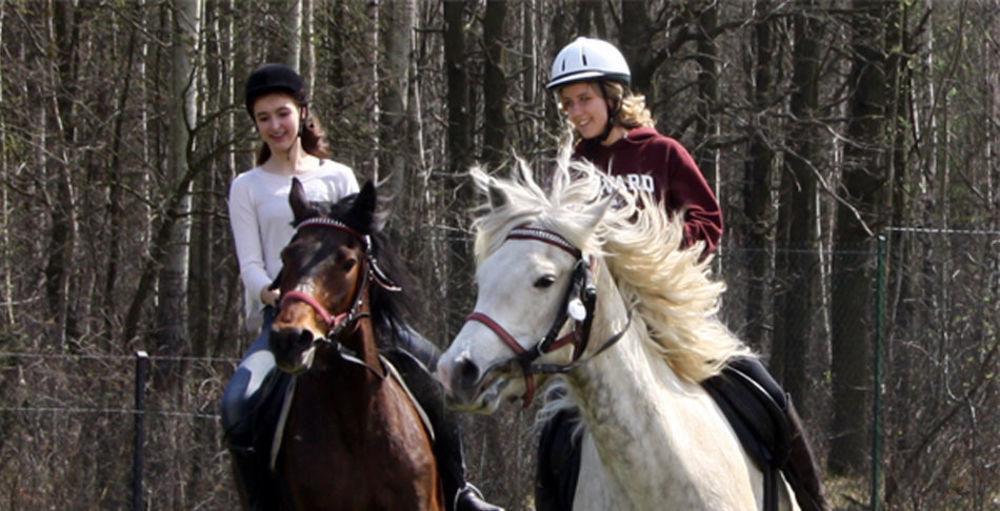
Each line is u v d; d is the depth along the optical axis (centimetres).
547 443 599
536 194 494
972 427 1188
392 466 666
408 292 689
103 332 1666
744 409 560
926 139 2225
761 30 2128
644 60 1858
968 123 2741
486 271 479
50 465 1196
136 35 2075
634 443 505
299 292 630
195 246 2078
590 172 511
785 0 1847
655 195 577
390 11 1947
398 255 689
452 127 1908
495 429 1171
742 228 2295
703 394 545
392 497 667
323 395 664
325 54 2138
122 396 1220
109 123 2073
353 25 2009
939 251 1227
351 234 657
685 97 2409
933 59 2502
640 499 512
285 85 718
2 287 1827
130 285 2141
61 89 2000
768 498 565
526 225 486
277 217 714
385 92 1897
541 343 475
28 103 2064
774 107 2009
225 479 1196
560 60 596
